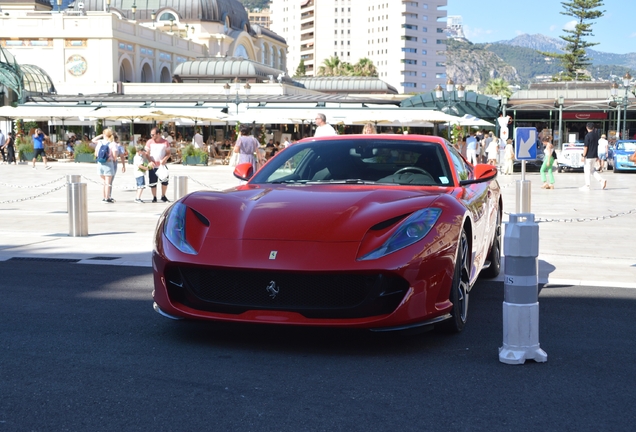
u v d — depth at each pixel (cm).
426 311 402
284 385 345
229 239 411
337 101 4181
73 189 940
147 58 5872
